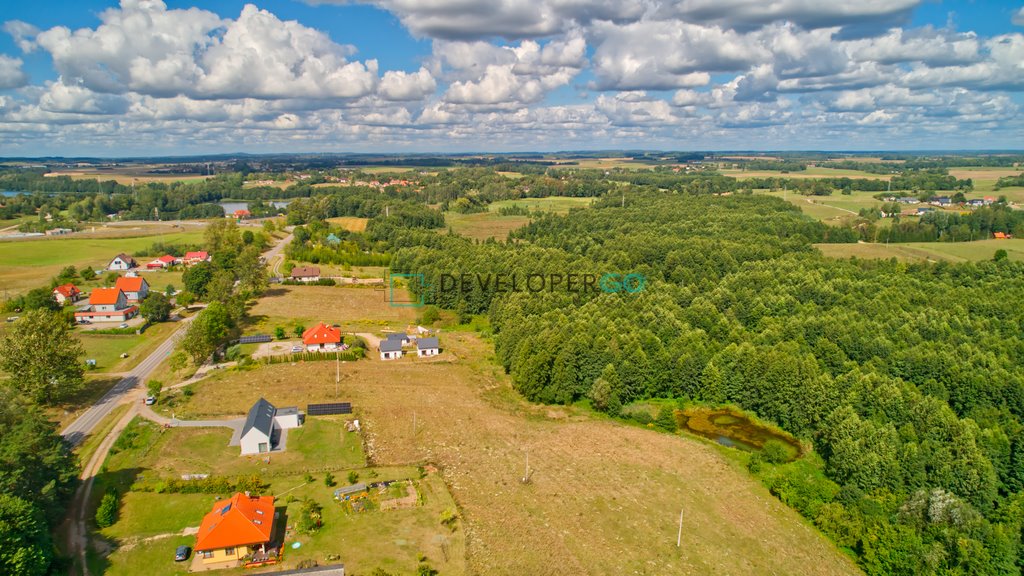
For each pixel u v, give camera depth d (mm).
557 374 95000
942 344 98500
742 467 76625
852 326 106750
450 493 66875
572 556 57375
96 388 92438
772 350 95625
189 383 96000
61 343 86688
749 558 58812
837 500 66875
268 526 57000
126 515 60125
